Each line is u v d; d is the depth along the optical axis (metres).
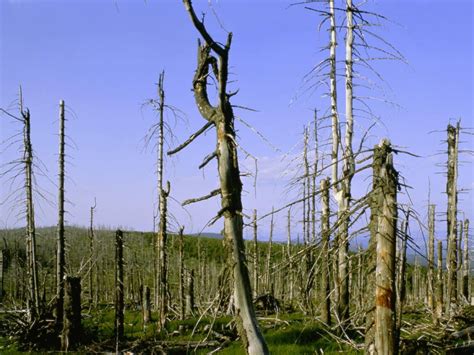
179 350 17.19
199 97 9.41
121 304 19.00
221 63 8.76
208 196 8.85
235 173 8.83
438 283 19.53
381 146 7.22
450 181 22.12
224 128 8.89
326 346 15.32
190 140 9.41
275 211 6.79
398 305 7.26
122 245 19.58
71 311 18.48
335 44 19.44
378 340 7.00
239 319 8.60
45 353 18.02
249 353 8.49
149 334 20.27
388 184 7.07
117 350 17.20
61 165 24.16
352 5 18.66
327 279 12.18
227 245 8.73
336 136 18.80
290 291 27.72
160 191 21.98
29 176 23.50
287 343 16.44
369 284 7.27
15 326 20.34
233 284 8.67
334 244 7.25
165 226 22.02
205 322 21.86
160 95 21.95
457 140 21.98
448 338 16.66
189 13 8.25
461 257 27.95
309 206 18.81
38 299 22.39
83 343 18.53
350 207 7.43
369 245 7.23
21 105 23.23
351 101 18.73
